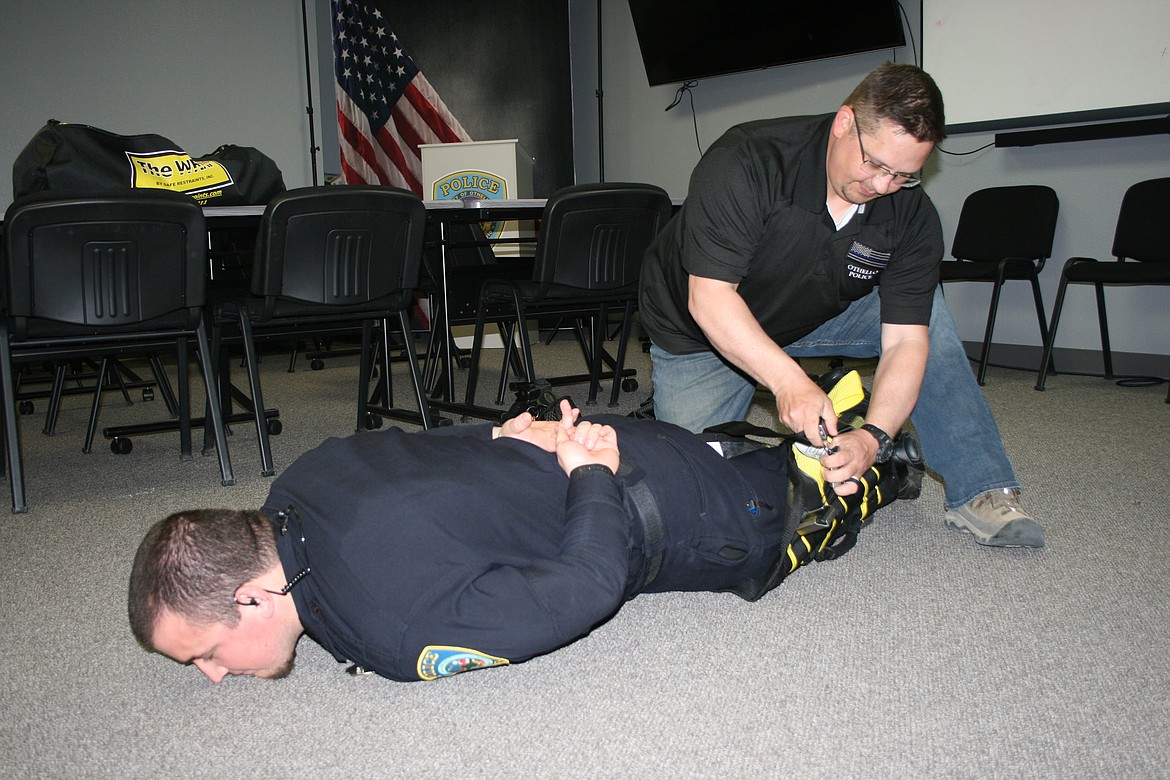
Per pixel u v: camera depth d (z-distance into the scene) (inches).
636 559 46.2
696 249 60.3
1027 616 56.4
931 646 52.7
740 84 204.8
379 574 39.6
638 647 53.9
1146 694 46.9
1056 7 147.5
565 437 47.9
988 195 154.6
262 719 47.4
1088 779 40.1
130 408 145.9
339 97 231.1
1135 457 93.0
